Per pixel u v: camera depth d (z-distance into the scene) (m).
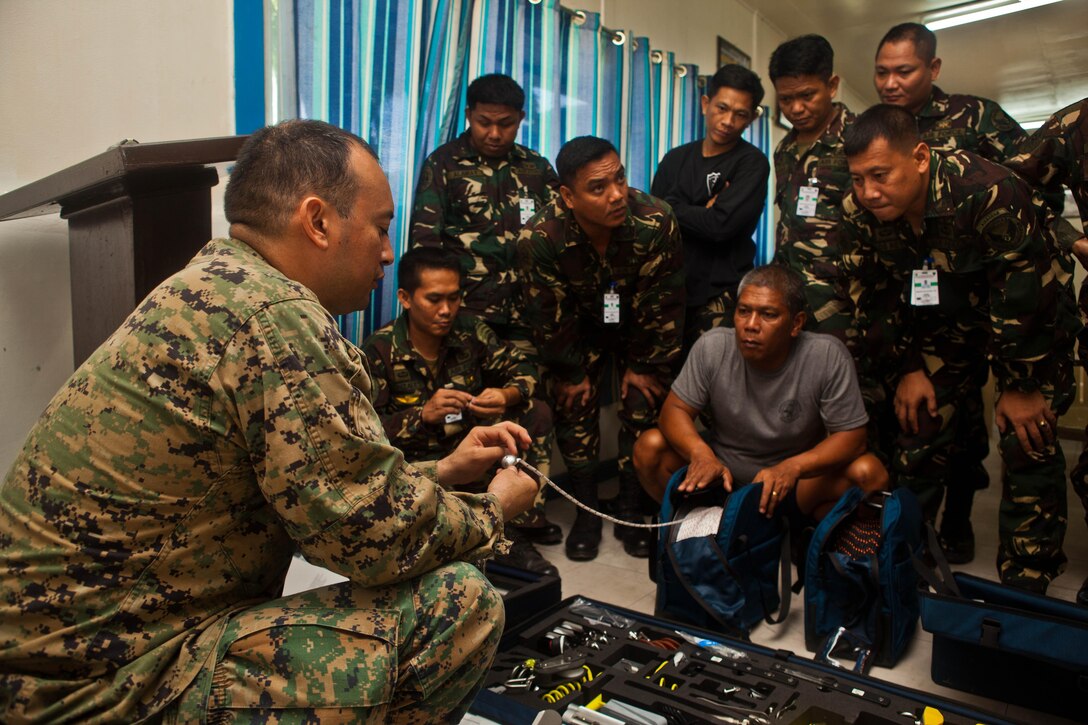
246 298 0.91
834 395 2.11
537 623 1.68
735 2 4.30
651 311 2.58
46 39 1.67
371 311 2.44
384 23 2.35
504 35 2.76
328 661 0.91
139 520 0.88
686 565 1.81
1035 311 1.90
